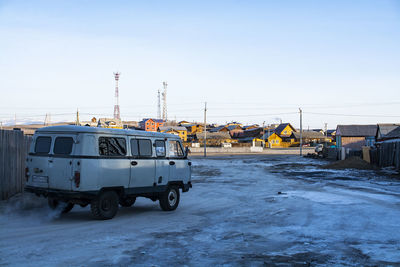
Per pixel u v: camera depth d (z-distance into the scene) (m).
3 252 5.84
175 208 11.22
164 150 10.94
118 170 9.33
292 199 13.35
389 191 15.84
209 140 112.19
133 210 10.94
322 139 124.06
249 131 132.12
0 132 11.01
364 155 33.28
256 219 9.48
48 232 7.43
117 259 5.62
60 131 8.88
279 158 52.06
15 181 11.88
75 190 8.47
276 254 6.08
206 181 20.56
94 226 8.18
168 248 6.39
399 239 7.16
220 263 5.54
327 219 9.33
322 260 5.74
